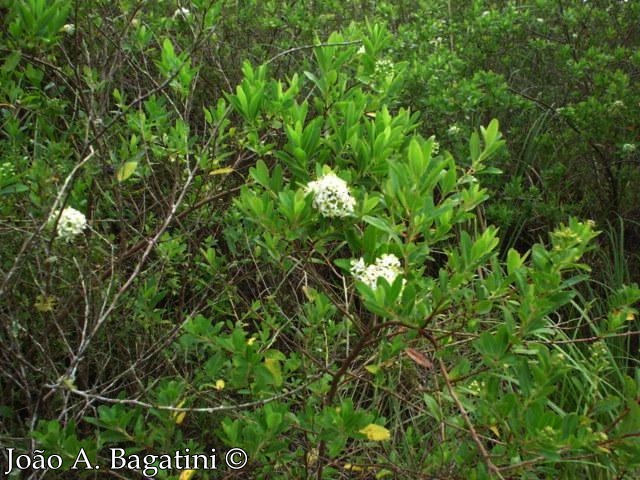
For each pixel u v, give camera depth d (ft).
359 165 7.81
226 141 11.15
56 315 8.20
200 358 9.00
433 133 15.21
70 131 9.20
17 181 7.95
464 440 7.87
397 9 17.95
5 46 8.37
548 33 17.93
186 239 10.17
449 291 6.35
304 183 7.64
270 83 9.03
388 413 10.96
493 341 6.60
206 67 13.10
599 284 14.25
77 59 9.01
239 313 10.68
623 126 15.15
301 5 14.84
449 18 17.53
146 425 8.52
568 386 11.29
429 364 6.58
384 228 6.51
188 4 12.12
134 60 11.34
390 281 6.38
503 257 14.83
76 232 7.34
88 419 6.96
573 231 6.25
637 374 6.93
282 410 7.28
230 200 10.46
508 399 6.44
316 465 7.88
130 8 10.17
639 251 15.87
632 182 15.81
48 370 7.89
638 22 17.75
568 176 16.60
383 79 10.13
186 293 11.25
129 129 9.97
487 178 14.74
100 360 9.49
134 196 11.37
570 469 9.80
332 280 11.53
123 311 8.84
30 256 7.77
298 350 8.44
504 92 15.02
